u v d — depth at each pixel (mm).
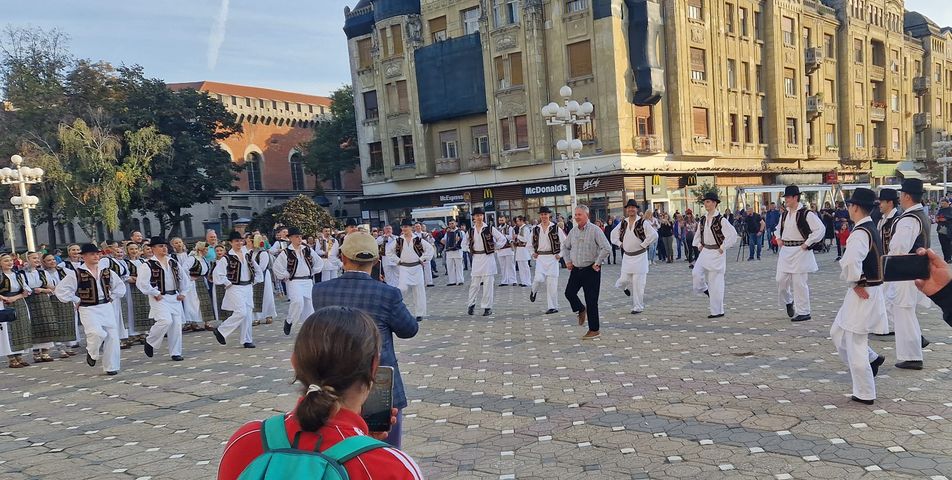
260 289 13703
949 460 4207
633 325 10055
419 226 18188
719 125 34531
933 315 9320
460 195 35625
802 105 39969
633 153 30688
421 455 5082
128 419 6797
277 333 12289
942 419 4934
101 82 37344
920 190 6273
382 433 2252
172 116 39281
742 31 36562
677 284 15438
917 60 53344
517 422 5738
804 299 9297
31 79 34875
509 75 32906
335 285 3779
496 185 34031
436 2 35344
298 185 59000
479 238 12586
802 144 40125
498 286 18875
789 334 8461
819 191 40688
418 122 36625
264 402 7102
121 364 10125
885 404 5375
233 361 9656
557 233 12031
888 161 49812
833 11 42938
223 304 10672
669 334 9086
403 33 36469
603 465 4602
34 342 11094
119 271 11953
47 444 6102
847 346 5500
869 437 4688
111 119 35938
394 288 3848
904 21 55719
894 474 4062
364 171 40062
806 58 40281
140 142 34469
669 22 31766
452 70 34781
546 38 31906
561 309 12594
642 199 31031
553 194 32406
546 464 4707
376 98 38875
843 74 43906
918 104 53812
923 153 53938
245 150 54625
